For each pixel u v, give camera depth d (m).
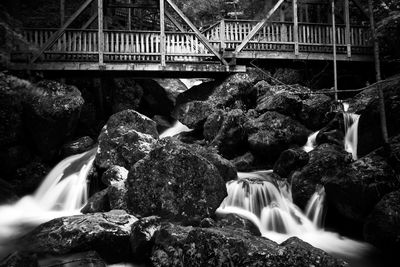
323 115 12.56
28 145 12.66
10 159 11.77
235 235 6.11
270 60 15.45
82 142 13.46
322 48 15.37
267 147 11.70
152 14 22.06
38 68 13.35
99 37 13.76
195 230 6.23
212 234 5.99
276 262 5.61
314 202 9.12
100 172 11.09
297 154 10.37
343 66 16.41
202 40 14.55
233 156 12.46
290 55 15.16
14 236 8.26
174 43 14.51
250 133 12.17
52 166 12.73
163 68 14.12
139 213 8.20
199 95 14.96
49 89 12.49
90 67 13.69
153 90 18.38
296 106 12.58
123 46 14.02
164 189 8.20
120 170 10.08
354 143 11.09
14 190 11.41
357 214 8.13
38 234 7.25
